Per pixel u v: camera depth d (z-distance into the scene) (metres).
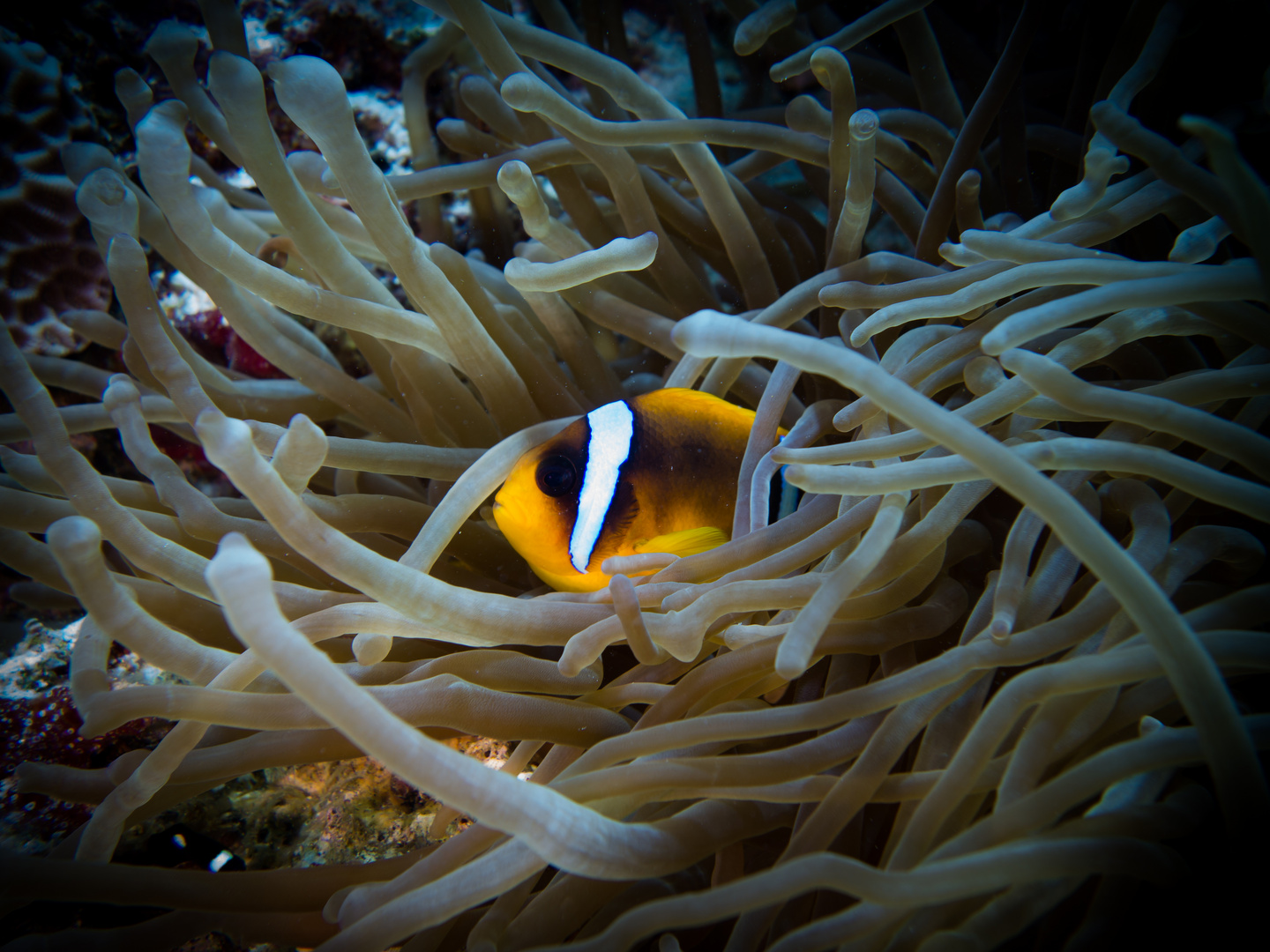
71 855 0.14
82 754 0.18
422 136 0.25
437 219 0.26
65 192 0.24
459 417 0.19
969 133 0.19
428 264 0.17
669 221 0.22
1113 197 0.16
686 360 0.19
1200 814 0.12
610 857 0.12
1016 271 0.14
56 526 0.13
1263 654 0.11
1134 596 0.10
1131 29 0.19
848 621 0.14
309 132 0.15
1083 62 0.21
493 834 0.13
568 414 0.20
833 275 0.18
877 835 0.14
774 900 0.11
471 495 0.16
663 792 0.13
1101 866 0.11
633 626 0.14
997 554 0.17
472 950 0.13
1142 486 0.14
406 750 0.09
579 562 0.17
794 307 0.18
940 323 0.18
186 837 0.17
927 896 0.10
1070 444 0.12
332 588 0.18
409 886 0.13
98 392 0.20
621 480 0.17
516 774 0.16
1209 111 0.20
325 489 0.21
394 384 0.20
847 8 0.29
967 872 0.11
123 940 0.13
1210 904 0.11
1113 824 0.11
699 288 0.22
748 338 0.10
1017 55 0.18
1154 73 0.17
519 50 0.19
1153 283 0.12
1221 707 0.10
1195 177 0.14
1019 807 0.11
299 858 0.17
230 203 0.24
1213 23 0.18
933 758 0.13
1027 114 0.23
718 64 0.35
